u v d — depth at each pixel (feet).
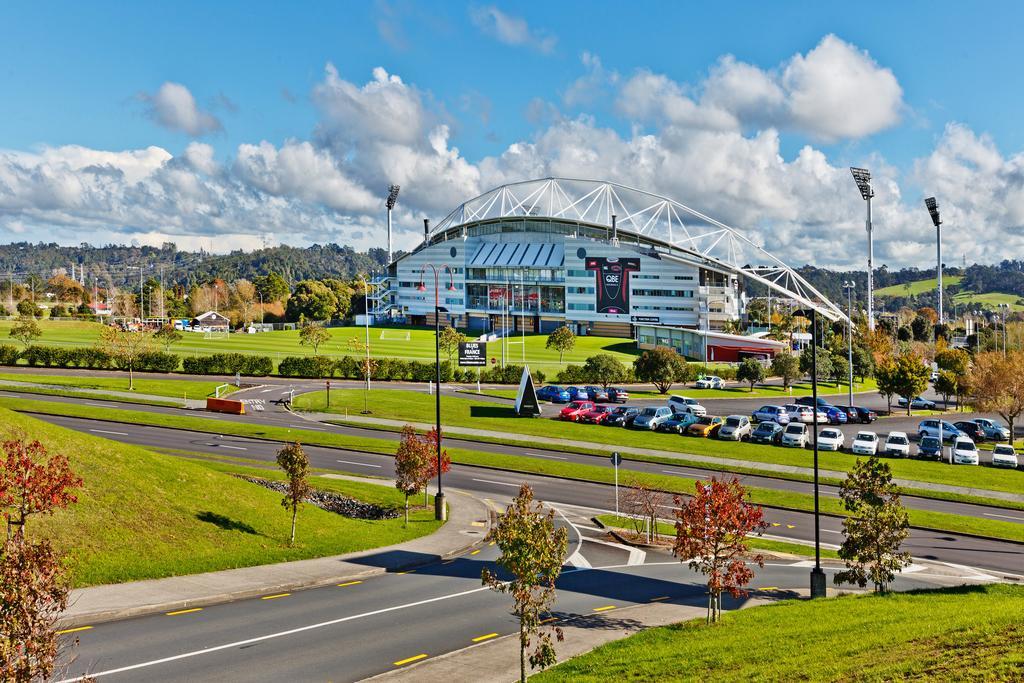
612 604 89.61
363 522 123.65
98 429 196.54
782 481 167.43
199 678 63.10
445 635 76.43
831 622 73.61
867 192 568.41
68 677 61.52
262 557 99.40
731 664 62.23
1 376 295.69
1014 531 131.64
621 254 577.84
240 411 232.73
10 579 42.65
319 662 67.92
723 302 554.87
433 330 630.33
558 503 148.05
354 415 238.89
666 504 148.97
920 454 196.54
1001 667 54.03
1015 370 234.58
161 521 99.96
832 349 430.61
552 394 278.46
